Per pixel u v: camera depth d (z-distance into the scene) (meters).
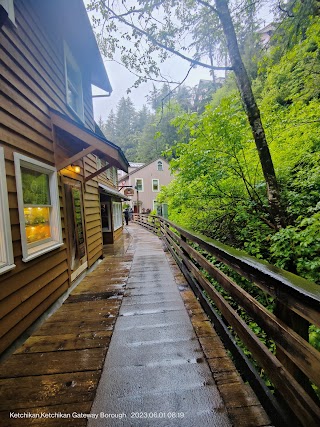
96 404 1.34
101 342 1.99
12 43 2.24
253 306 1.27
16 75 2.29
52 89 3.26
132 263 5.04
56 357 1.79
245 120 3.90
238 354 1.53
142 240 8.66
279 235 3.00
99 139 3.19
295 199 3.73
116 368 1.64
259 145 3.48
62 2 3.18
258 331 3.28
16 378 1.57
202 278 2.52
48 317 2.55
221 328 1.89
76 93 4.63
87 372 1.61
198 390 1.41
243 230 4.46
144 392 1.42
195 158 4.17
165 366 1.64
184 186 5.18
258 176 4.45
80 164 4.49
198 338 2.00
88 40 4.21
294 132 4.17
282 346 0.99
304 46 3.76
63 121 3.11
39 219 2.81
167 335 2.06
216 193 4.87
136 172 22.16
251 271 1.29
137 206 21.55
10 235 1.97
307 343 0.85
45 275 2.61
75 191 4.05
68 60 4.11
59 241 3.04
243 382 1.47
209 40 4.00
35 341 2.03
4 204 1.93
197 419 1.21
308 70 4.16
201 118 4.00
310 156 4.01
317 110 3.94
